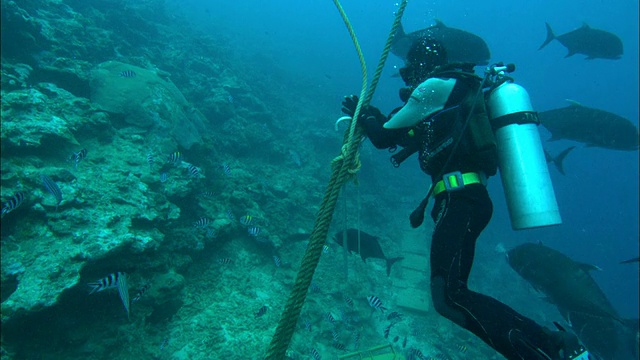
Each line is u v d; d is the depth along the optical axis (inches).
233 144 475.2
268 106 727.1
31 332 178.7
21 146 205.5
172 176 290.2
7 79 245.0
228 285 297.3
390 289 430.9
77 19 408.8
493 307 58.9
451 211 69.8
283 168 525.0
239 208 346.9
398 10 79.2
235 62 826.8
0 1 257.3
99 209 212.5
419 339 374.0
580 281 217.5
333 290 356.2
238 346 254.1
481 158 71.2
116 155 271.7
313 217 440.5
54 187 177.5
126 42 470.3
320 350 295.3
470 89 77.6
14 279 165.9
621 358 211.2
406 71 91.4
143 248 211.0
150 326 239.0
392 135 79.0
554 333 53.7
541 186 76.8
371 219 549.0
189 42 687.1
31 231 182.9
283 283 335.6
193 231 282.4
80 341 195.9
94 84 323.3
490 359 394.0
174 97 378.9
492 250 701.3
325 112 913.5
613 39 325.7
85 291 190.7
